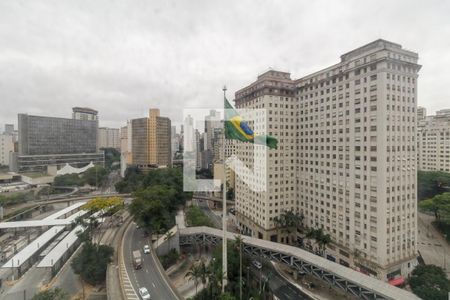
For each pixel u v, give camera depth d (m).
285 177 87.75
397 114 61.62
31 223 91.62
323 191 78.12
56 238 86.25
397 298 44.28
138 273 58.69
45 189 145.75
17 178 169.62
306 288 61.09
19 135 187.00
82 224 83.12
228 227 104.25
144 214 80.94
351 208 68.38
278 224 85.75
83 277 59.91
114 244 76.25
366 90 63.84
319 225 79.62
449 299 42.84
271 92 84.75
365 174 64.31
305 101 85.00
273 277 66.50
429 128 144.00
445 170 136.12
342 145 71.12
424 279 53.12
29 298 55.25
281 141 86.69
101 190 163.62
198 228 82.94
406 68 62.84
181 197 115.00
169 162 183.62
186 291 59.62
